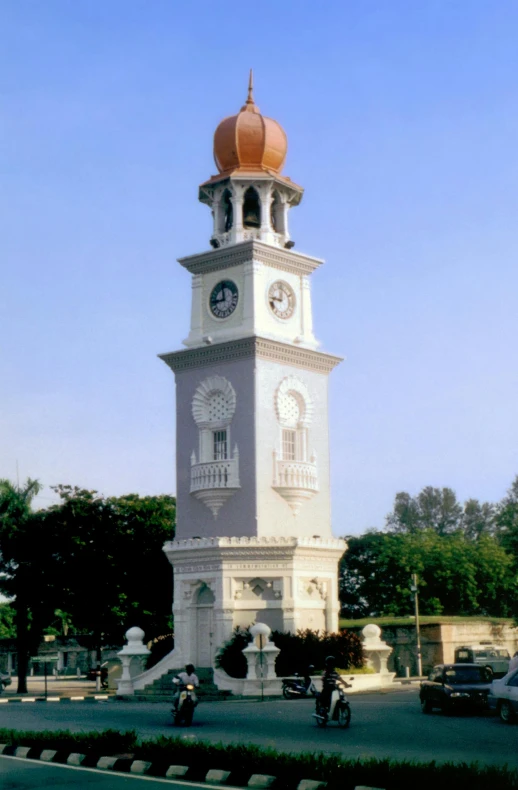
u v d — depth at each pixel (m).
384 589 104.19
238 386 62.09
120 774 26.03
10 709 48.88
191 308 65.62
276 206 66.56
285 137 66.44
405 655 82.19
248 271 63.09
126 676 60.22
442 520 147.75
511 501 138.38
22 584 73.25
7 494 76.88
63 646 103.94
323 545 61.28
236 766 24.73
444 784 21.30
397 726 36.38
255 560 59.44
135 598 73.88
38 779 25.14
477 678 41.94
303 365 64.50
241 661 56.47
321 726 36.44
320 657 56.38
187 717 38.28
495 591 104.44
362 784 22.27
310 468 62.78
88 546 72.75
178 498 63.88
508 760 26.72
